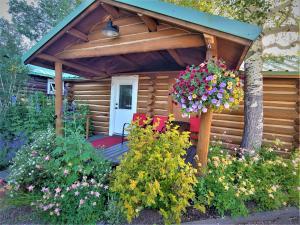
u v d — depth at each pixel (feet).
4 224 7.51
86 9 9.49
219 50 9.05
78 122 19.04
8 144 14.38
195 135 14.05
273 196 8.78
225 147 14.75
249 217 8.20
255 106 13.00
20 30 37.27
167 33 8.95
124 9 9.03
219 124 17.04
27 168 9.03
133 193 7.48
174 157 7.84
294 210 8.77
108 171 9.05
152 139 8.13
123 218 7.65
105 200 8.26
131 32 9.73
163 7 7.98
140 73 18.19
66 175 8.32
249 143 12.96
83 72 17.78
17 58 18.29
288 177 9.93
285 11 13.70
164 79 18.79
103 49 10.52
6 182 10.52
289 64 16.81
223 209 8.11
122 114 21.11
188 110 8.07
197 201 8.13
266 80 15.58
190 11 7.66
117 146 15.39
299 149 13.00
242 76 14.08
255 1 12.61
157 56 13.83
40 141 10.18
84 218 7.55
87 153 8.93
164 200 7.50
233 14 13.69
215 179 8.64
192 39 8.50
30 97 19.44
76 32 10.39
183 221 7.81
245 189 8.48
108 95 21.95
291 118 14.80
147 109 19.35
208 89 7.51
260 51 13.08
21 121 16.46
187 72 8.17
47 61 12.85
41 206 7.63
